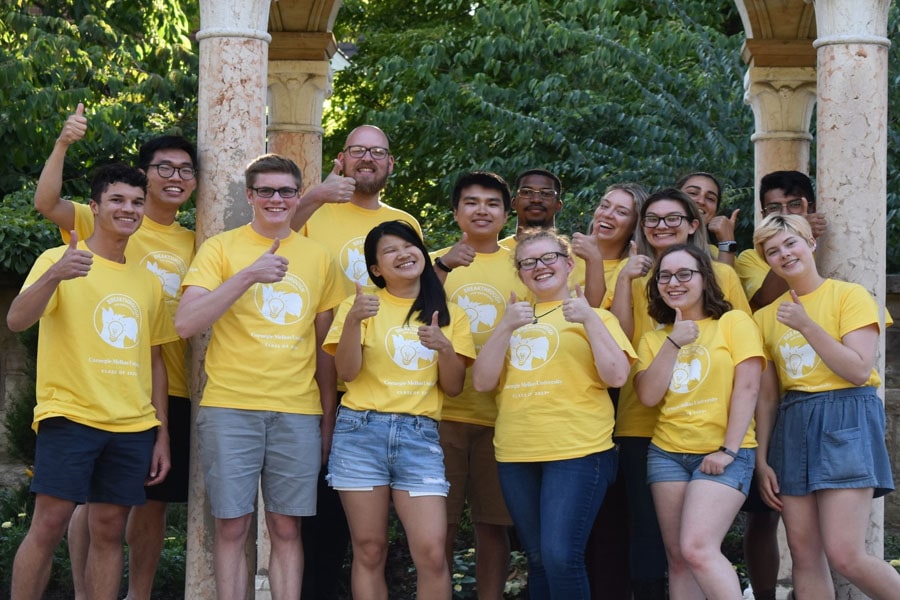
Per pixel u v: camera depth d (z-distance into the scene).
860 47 4.57
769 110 6.04
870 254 4.56
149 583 5.21
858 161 4.56
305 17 6.04
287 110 6.13
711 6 9.73
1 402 7.72
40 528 4.26
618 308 4.48
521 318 4.27
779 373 4.42
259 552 5.84
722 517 4.13
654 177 7.91
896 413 7.19
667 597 5.74
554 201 5.29
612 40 8.56
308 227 4.90
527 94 9.10
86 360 4.24
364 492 4.27
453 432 4.88
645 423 4.56
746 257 5.09
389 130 9.93
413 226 5.02
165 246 4.72
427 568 4.26
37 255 7.65
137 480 4.34
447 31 11.27
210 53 4.55
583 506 4.24
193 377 4.52
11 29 10.16
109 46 10.52
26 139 9.58
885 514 7.20
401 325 4.40
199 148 4.61
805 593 4.35
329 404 4.55
